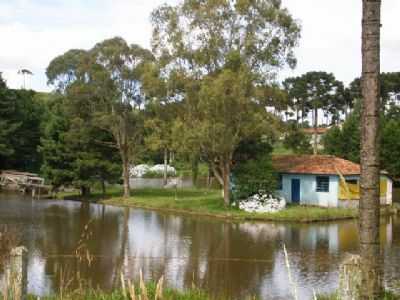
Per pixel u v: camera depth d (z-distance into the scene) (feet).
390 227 97.35
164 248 73.61
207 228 94.07
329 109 304.30
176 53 114.32
